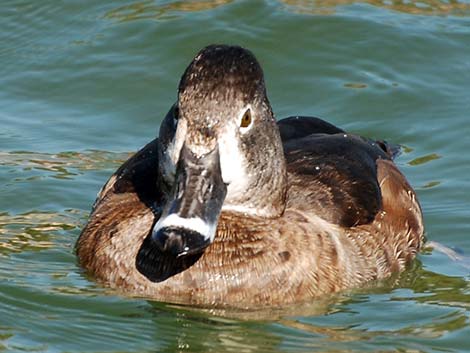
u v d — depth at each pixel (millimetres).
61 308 10547
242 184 10492
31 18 16797
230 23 16391
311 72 15680
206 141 10008
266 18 16438
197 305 10523
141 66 15828
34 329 10227
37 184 13312
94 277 10891
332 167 11719
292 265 10695
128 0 17031
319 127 12812
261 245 10648
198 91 10016
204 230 9766
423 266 12047
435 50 16062
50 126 14758
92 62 15922
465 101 15195
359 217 11508
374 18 16625
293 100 15234
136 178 11312
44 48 16250
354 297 11094
